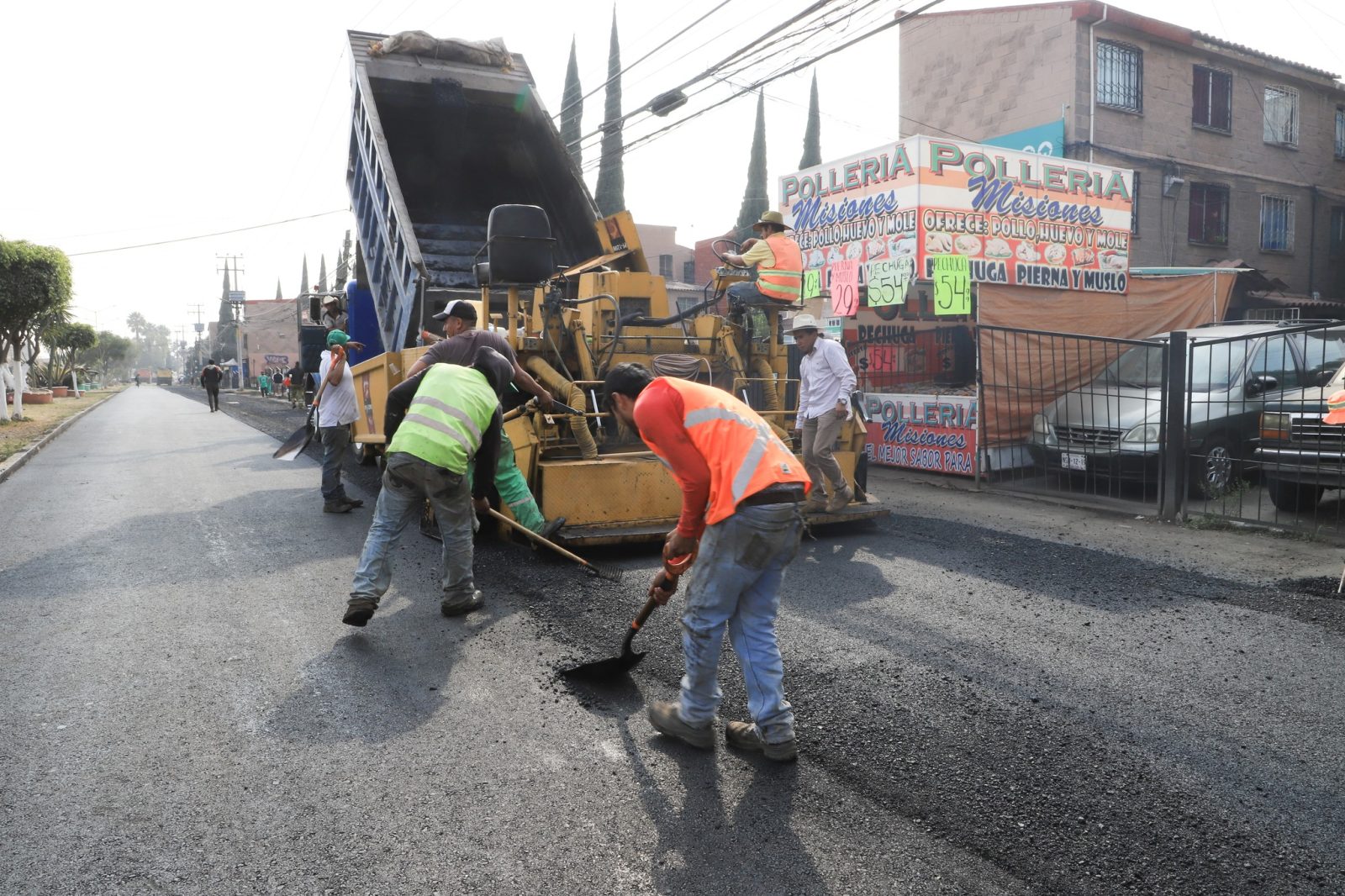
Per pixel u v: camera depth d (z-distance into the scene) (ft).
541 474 19.58
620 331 21.38
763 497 9.82
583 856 8.39
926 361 38.14
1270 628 14.99
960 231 34.35
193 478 33.35
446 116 32.63
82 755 10.44
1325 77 69.00
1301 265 69.41
